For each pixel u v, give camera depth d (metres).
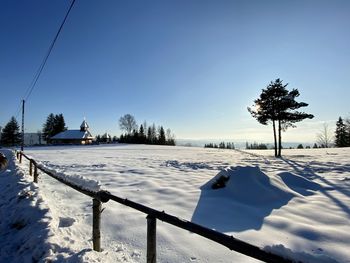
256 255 1.70
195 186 8.48
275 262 1.60
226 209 5.75
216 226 4.81
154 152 39.41
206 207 5.96
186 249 3.78
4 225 5.30
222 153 37.59
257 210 5.67
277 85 30.91
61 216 5.07
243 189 6.82
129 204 3.01
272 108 30.95
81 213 5.62
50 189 8.13
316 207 5.86
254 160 22.56
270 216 5.25
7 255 3.99
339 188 8.06
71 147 59.75
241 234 4.38
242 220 5.09
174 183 9.23
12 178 10.68
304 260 1.48
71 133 81.81
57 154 33.53
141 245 3.96
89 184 3.92
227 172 7.74
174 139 103.50
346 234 4.23
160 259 3.53
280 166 16.30
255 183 6.91
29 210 5.24
